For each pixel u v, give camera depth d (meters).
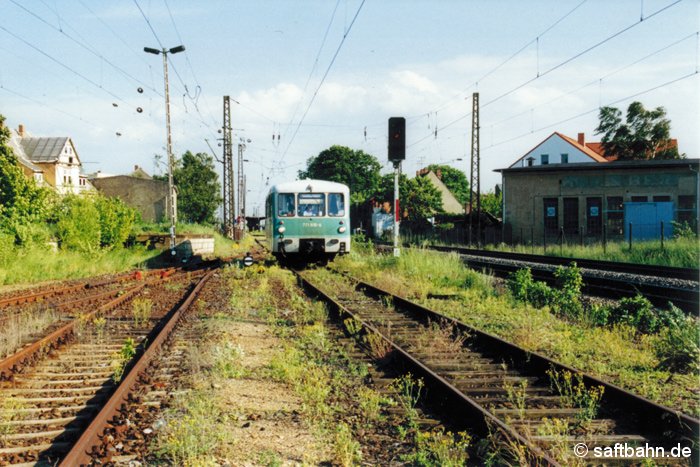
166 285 17.31
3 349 7.68
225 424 5.17
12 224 22.59
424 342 8.68
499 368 7.23
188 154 80.06
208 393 6.02
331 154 87.75
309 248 21.58
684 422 4.80
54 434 4.93
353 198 77.06
